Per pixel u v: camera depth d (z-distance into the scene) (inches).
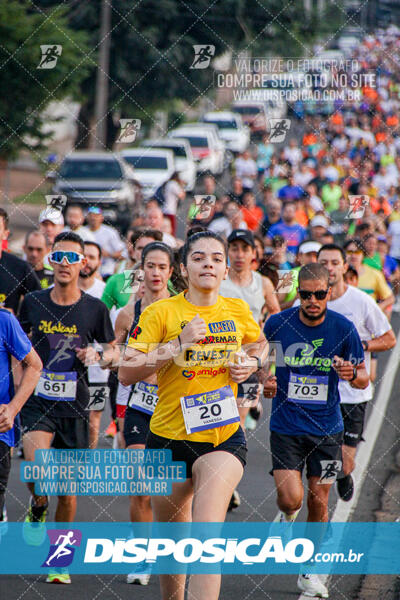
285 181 1697.8
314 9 2198.6
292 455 468.1
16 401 422.6
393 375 979.9
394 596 444.1
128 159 2007.9
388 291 823.7
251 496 590.2
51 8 1708.9
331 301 587.8
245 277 617.3
